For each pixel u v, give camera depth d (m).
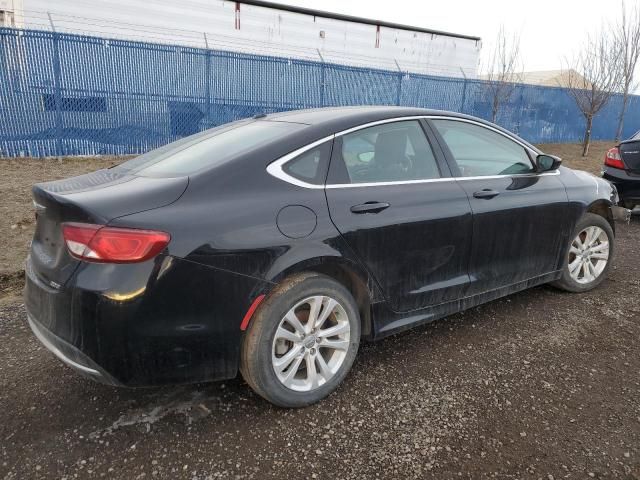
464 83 15.73
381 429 2.45
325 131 2.78
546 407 2.63
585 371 3.00
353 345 2.78
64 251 2.22
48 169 8.71
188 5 12.45
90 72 9.82
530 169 3.81
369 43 15.71
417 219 2.93
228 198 2.38
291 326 2.59
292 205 2.51
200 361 2.30
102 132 10.16
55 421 2.50
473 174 3.39
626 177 6.90
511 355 3.19
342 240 2.63
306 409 2.62
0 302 3.99
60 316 2.18
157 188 2.31
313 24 14.49
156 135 10.82
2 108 9.06
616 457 2.26
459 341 3.38
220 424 2.48
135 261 2.10
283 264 2.43
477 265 3.34
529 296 4.19
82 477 2.12
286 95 12.38
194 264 2.21
